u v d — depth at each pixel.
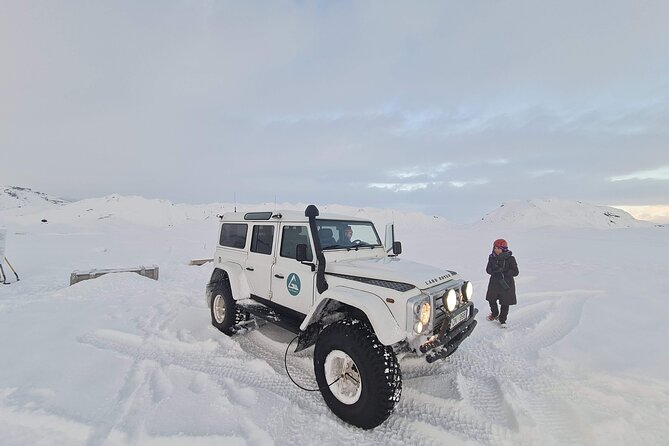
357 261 3.67
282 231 4.02
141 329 4.73
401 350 2.96
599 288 7.66
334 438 2.57
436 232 47.91
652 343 4.41
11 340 4.22
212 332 4.64
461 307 3.28
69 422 2.57
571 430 2.75
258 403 2.92
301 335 3.24
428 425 2.72
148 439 2.42
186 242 24.70
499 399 3.20
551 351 4.20
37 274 9.69
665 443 2.58
